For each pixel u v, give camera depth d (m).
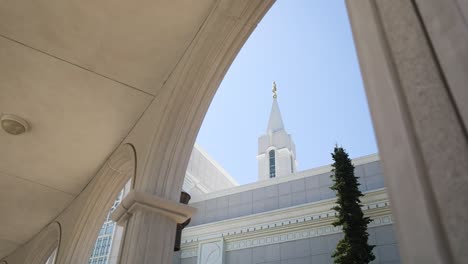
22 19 4.09
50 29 4.17
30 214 7.30
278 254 22.19
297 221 22.42
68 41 4.27
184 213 4.07
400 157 0.96
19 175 6.33
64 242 6.38
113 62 4.45
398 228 0.91
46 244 7.43
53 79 4.71
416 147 0.93
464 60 0.89
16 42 4.33
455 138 0.87
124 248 3.84
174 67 4.48
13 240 8.15
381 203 20.30
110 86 4.74
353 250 13.72
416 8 1.08
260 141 48.59
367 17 1.21
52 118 5.23
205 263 23.75
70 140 5.55
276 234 22.89
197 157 40.59
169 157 4.27
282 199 24.22
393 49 1.10
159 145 4.28
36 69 4.61
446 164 0.87
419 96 0.98
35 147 5.73
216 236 24.44
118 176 5.74
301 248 21.72
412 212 0.88
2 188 6.67
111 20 4.04
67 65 4.54
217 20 3.94
